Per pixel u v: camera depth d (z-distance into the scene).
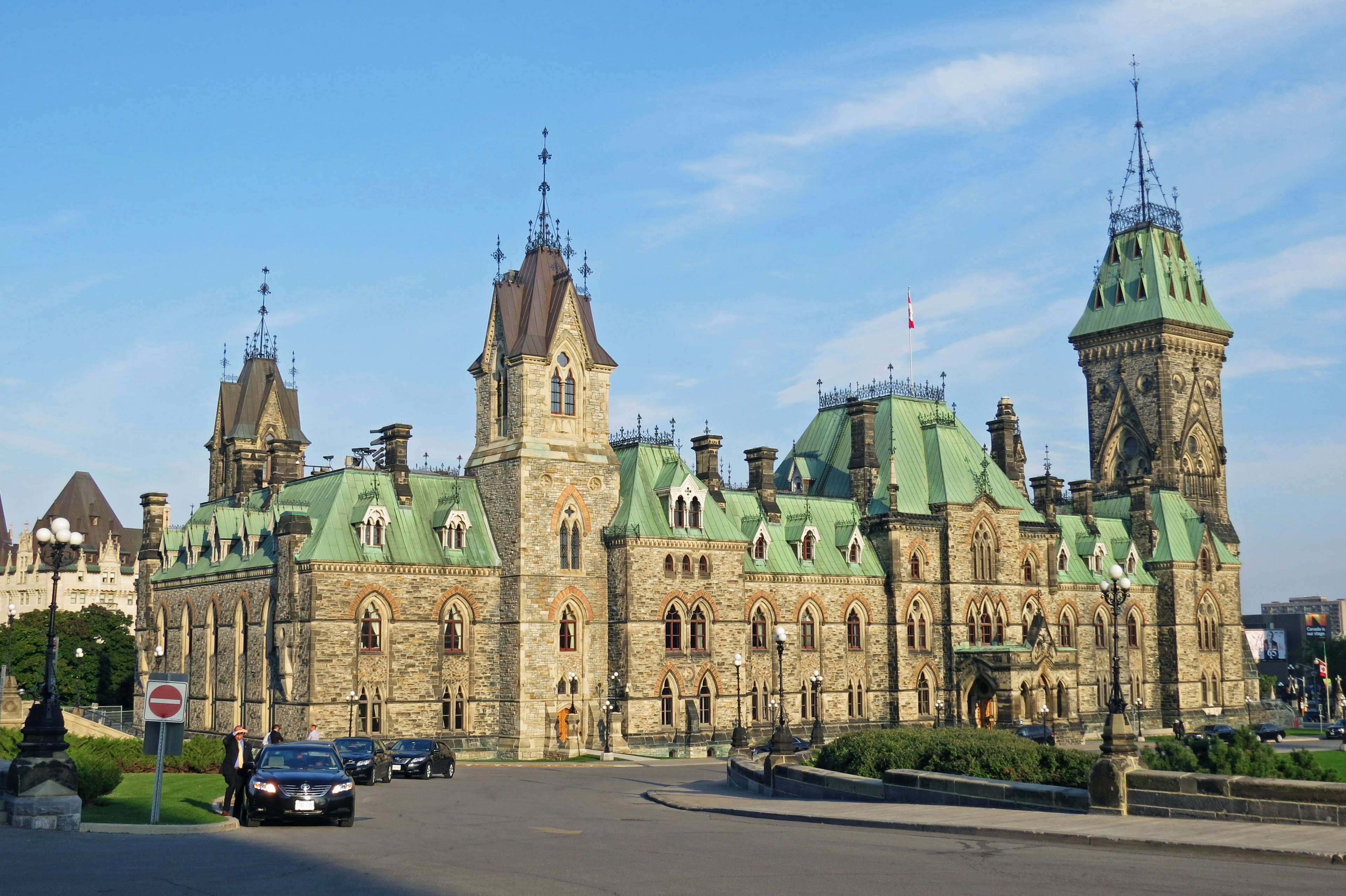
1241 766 44.94
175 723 40.84
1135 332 153.38
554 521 95.69
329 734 86.38
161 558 115.56
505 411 98.44
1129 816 39.53
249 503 104.69
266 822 42.66
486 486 98.38
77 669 147.12
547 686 94.00
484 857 33.06
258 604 94.38
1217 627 143.38
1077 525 136.38
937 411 124.75
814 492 124.31
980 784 44.31
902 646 113.00
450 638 93.56
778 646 59.78
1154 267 154.12
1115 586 47.06
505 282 99.62
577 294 100.88
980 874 29.55
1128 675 135.00
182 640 106.62
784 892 27.03
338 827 41.88
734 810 47.44
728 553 104.00
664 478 102.94
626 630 97.19
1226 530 153.25
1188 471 152.88
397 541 92.56
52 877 28.52
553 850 34.66
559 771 79.44
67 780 38.59
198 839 37.06
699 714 100.88
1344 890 27.09
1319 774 44.81
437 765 72.38
